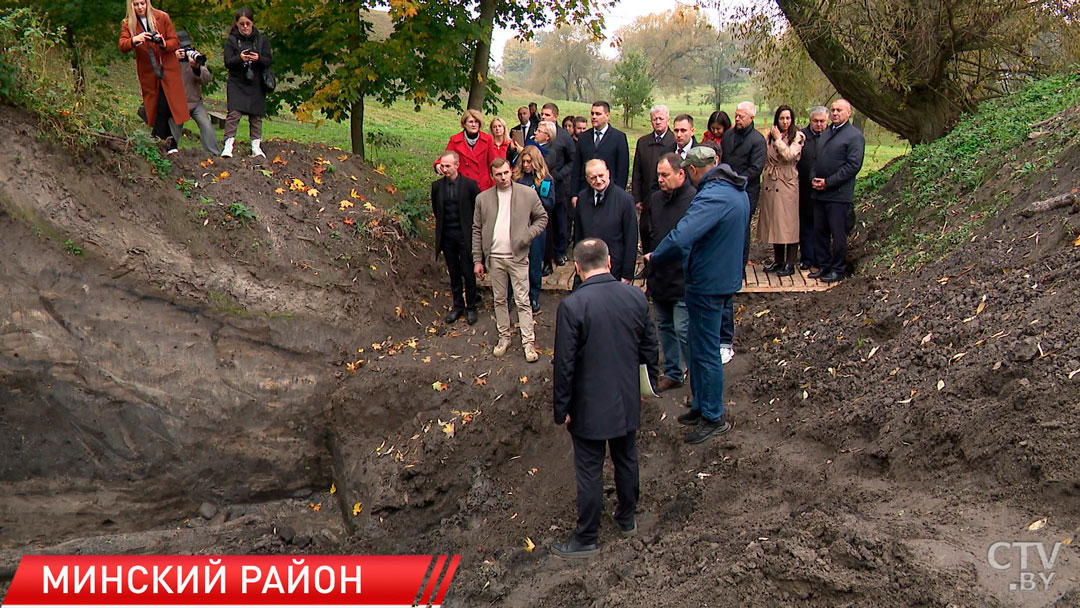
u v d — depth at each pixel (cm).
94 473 734
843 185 855
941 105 1258
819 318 774
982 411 482
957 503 442
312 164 964
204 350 766
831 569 397
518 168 830
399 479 711
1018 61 1266
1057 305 543
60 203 745
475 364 779
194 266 787
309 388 784
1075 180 718
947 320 615
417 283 926
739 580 414
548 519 639
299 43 1171
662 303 673
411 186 1199
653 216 654
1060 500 412
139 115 910
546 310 898
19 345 709
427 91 1174
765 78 1377
